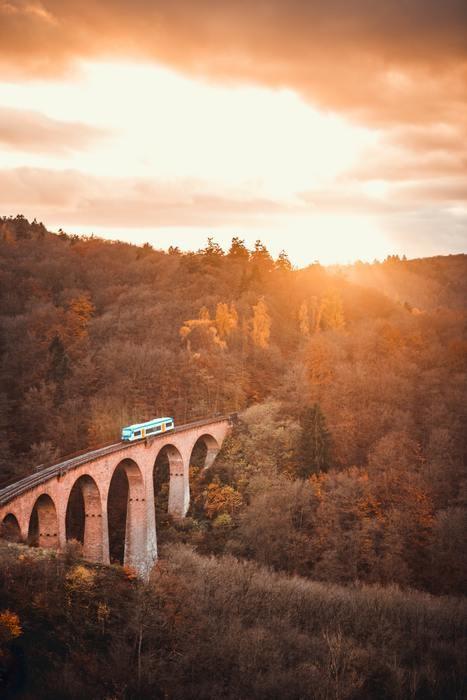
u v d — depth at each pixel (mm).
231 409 148000
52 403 134375
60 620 63469
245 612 75625
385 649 71625
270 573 93062
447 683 67625
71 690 56031
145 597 69750
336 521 109375
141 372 148875
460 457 128125
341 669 65562
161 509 121188
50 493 82188
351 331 196000
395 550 103250
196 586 76750
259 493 118750
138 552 105062
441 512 108375
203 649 64875
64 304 199625
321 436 122938
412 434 135625
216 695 59906
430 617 81250
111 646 62281
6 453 116750
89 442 124500
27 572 67625
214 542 112125
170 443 114062
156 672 60219
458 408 141875
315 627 76062
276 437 131125
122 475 125000
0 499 73000
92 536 94500
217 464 130625
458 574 100625
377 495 116062
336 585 92438
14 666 56781
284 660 66188
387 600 84312
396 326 192250
